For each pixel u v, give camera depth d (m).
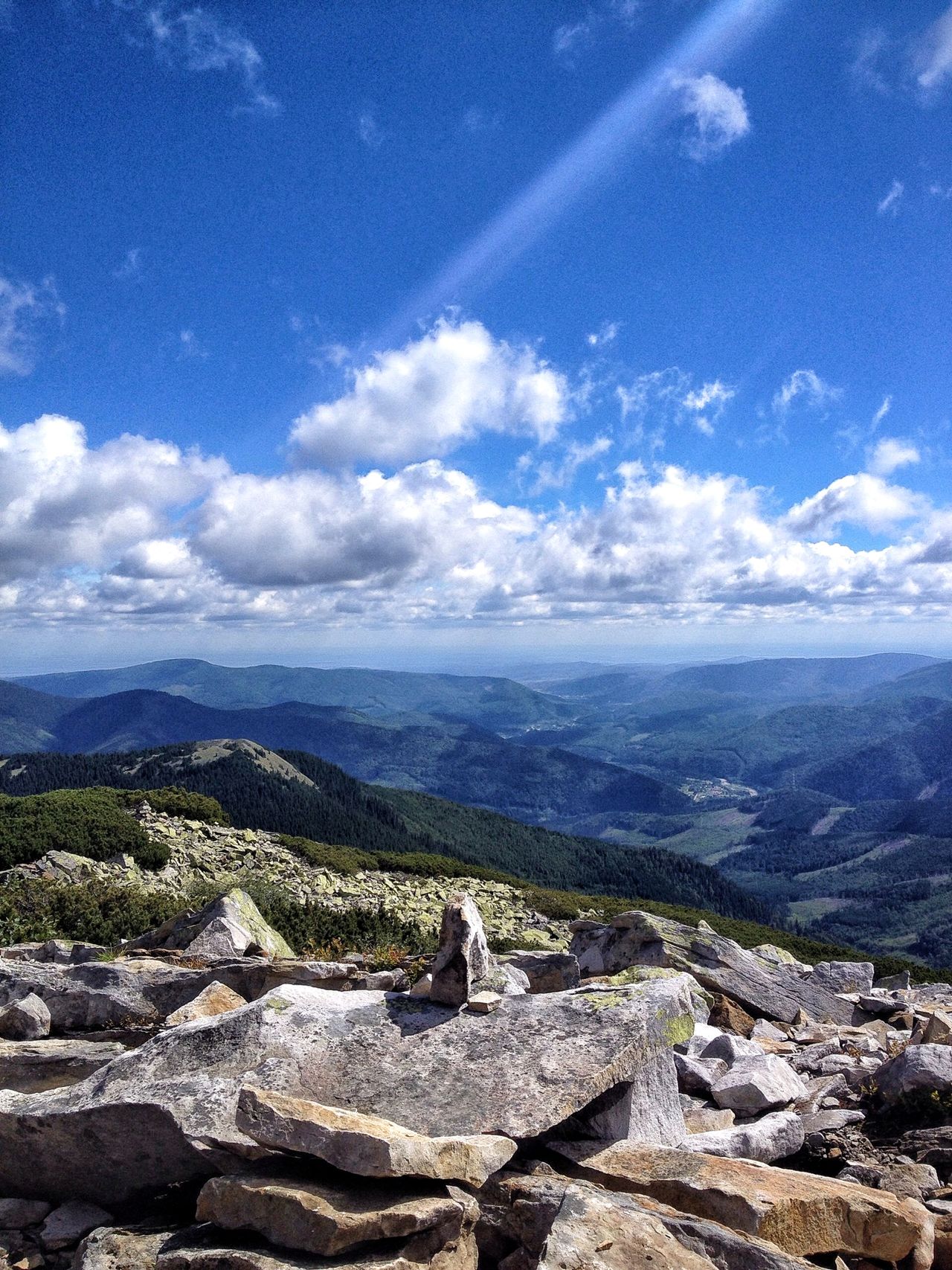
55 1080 2.80
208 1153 2.11
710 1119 2.80
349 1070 2.33
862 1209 2.12
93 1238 1.99
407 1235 1.87
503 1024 2.46
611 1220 1.92
